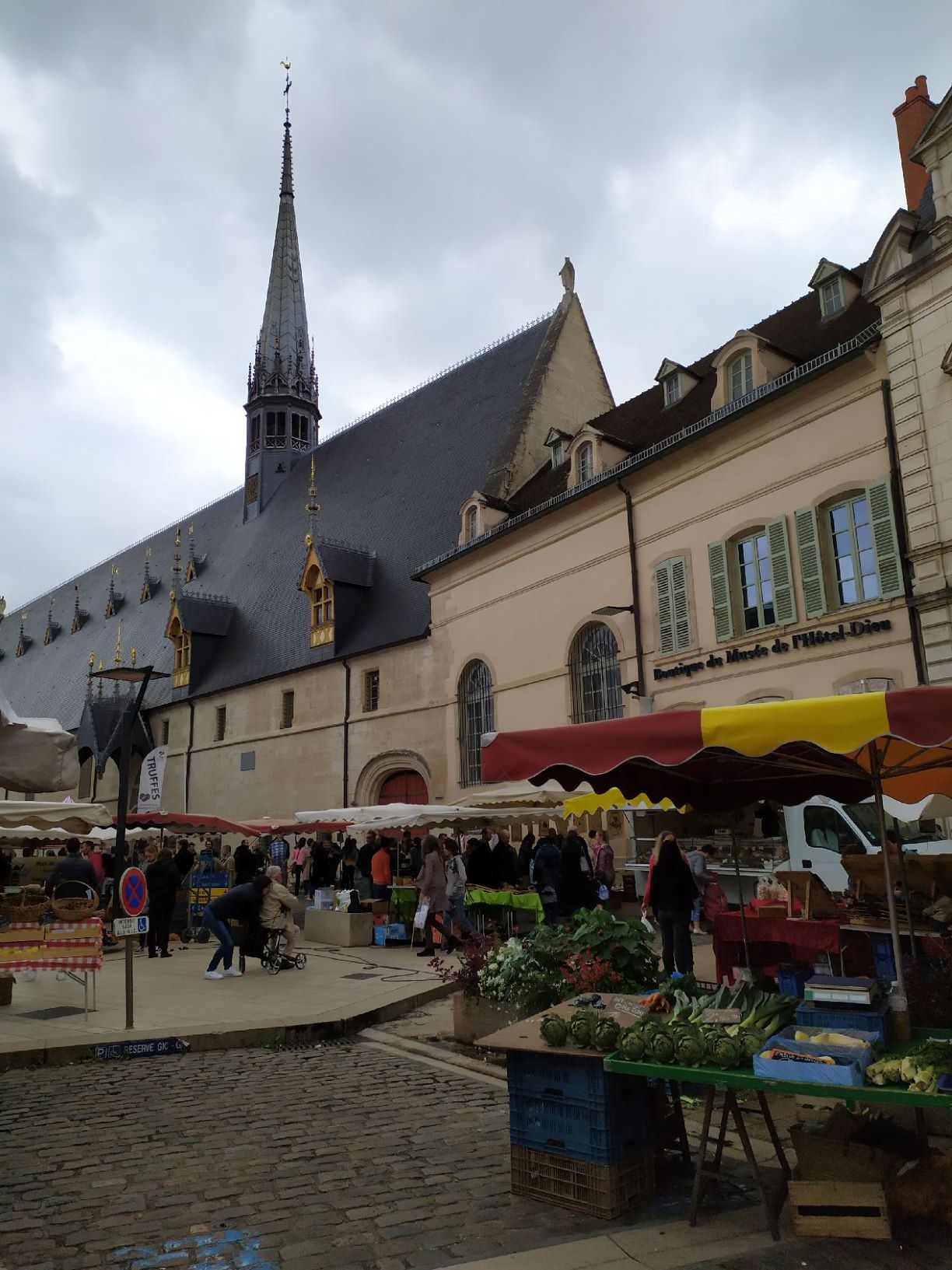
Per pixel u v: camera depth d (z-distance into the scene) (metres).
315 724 32.75
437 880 15.65
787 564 18.16
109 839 22.17
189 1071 8.29
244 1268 4.32
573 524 23.83
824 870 15.52
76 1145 6.15
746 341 19.75
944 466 15.44
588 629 23.28
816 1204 4.55
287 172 53.72
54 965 10.40
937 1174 4.71
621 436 24.55
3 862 20.06
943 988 6.18
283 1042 9.48
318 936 18.02
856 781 8.03
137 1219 4.89
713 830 19.42
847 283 20.67
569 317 33.44
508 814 18.86
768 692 18.25
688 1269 4.16
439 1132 6.36
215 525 50.75
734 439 19.62
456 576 27.95
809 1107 6.07
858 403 17.23
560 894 15.27
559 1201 4.98
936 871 9.46
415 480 35.34
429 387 39.94
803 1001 5.52
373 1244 4.56
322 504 40.50
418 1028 10.12
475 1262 4.29
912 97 20.81
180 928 19.56
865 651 16.55
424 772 28.06
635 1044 4.82
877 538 16.52
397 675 29.72
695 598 20.25
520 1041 5.21
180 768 39.88
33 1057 8.49
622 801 15.95
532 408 30.94
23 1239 4.67
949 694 4.78
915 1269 4.15
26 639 64.06
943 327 15.64
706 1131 4.80
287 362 48.97
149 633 47.84
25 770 7.02
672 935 11.17
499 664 25.75
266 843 31.42
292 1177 5.49
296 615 36.50
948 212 15.82
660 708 20.64
